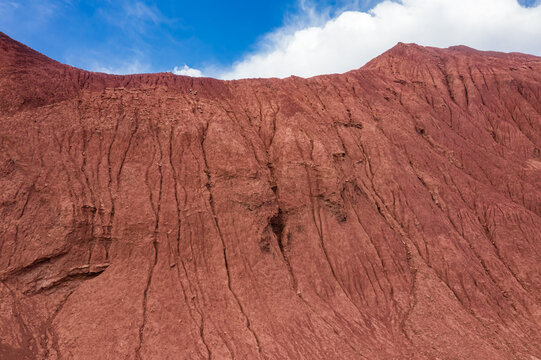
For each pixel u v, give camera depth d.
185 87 32.34
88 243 21.52
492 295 27.66
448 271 28.48
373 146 34.78
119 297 20.28
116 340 18.61
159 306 20.50
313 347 21.09
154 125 27.44
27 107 24.81
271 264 24.64
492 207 33.91
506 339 24.36
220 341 19.94
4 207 20.83
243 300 22.41
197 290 21.97
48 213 21.42
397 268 27.86
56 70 28.41
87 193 22.70
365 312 24.75
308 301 24.11
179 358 18.62
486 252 30.70
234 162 27.42
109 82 29.97
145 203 23.75
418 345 22.83
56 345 18.06
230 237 24.53
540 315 26.50
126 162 25.11
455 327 24.47
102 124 25.83
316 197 28.97
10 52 27.67
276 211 27.12
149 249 22.36
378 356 21.36
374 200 31.95
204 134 28.67
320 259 26.42
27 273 19.81
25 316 18.52
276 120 32.88
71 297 20.03
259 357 19.67
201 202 25.12
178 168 26.11
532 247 31.16
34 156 22.89
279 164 29.70
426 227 31.00
